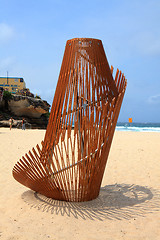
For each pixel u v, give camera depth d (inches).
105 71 152.1
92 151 141.8
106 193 174.4
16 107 1494.8
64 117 143.2
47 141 147.9
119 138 632.4
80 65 144.8
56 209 141.4
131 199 160.7
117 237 107.6
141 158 322.7
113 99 143.9
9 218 130.0
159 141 534.9
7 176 231.3
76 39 148.9
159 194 173.5
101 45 154.8
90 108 141.9
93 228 117.0
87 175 144.6
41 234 111.0
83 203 151.1
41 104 1546.5
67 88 143.8
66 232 113.0
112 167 271.4
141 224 121.5
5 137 606.9
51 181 148.1
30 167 152.3
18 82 2191.2
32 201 156.5
